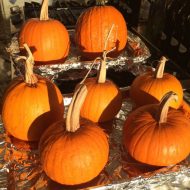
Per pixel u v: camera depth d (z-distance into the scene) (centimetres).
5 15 208
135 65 113
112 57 113
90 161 67
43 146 69
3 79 156
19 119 77
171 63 134
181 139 72
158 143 72
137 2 164
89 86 84
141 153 73
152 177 71
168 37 147
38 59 108
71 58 115
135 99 90
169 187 75
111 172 74
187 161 76
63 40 109
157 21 154
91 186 69
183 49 141
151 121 74
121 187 69
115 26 110
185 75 128
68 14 188
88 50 112
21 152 78
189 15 135
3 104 80
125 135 76
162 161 73
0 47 188
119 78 122
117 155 78
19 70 103
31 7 197
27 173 73
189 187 76
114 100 85
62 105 81
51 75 106
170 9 146
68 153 66
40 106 77
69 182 69
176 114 76
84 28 111
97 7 112
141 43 123
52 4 203
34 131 78
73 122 68
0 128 84
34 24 107
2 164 74
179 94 88
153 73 91
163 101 71
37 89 77
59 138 68
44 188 70
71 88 115
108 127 87
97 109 84
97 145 68
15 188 70
